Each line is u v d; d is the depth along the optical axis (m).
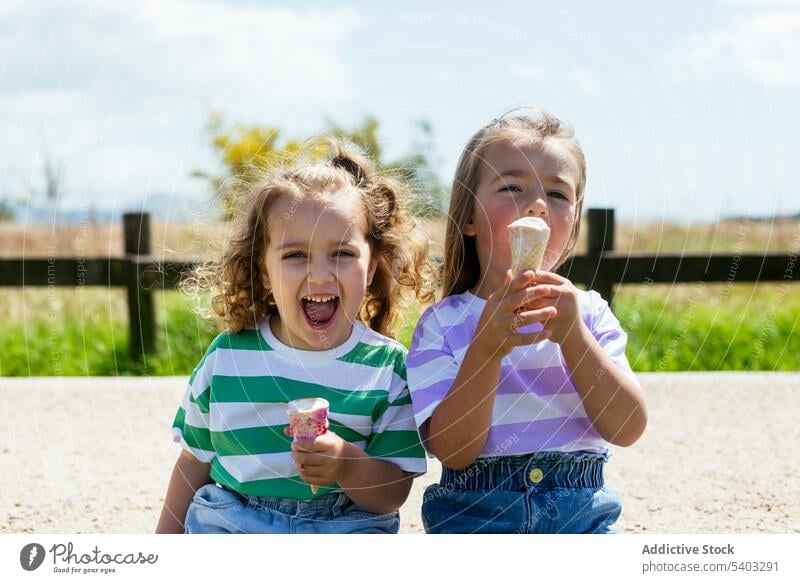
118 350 5.79
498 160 2.50
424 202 3.04
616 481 3.46
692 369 5.73
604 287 5.84
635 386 2.40
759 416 4.41
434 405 2.36
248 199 2.58
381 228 2.66
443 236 2.99
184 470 2.58
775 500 3.21
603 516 2.53
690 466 3.63
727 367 5.78
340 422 2.39
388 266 2.71
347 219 2.40
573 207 2.54
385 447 2.43
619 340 2.55
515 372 2.47
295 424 2.20
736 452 3.82
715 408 4.56
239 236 2.55
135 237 5.84
